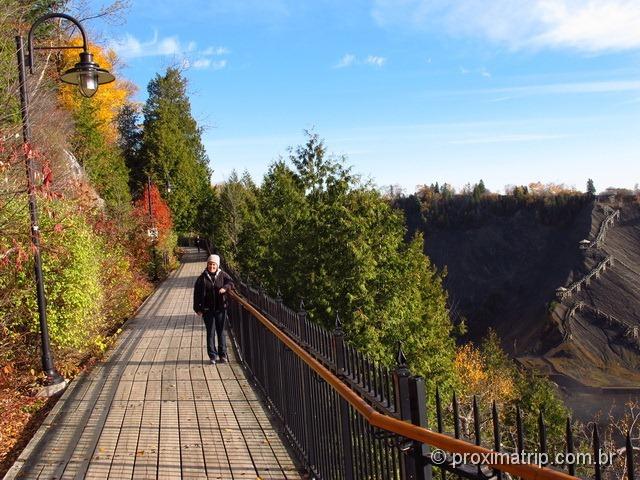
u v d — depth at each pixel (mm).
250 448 5824
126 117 67250
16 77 10578
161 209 36594
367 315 22453
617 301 138375
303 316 5520
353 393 3574
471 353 68812
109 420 6750
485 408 18484
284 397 6238
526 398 39406
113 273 14844
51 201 8688
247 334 9211
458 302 155250
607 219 165875
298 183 26500
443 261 175125
